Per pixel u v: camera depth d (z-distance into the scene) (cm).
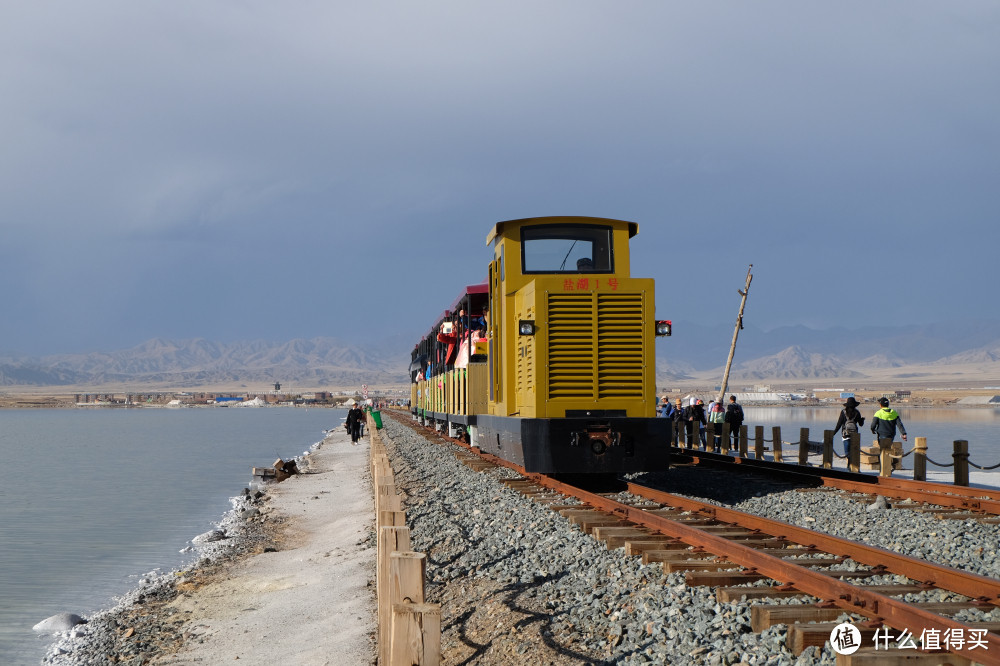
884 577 810
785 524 1051
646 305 1459
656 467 1444
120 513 2448
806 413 11506
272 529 1947
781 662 593
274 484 2995
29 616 1270
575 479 1812
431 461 2516
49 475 3703
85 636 1123
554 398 1436
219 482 3341
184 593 1323
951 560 945
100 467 4116
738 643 634
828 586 693
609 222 1608
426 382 3922
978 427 6612
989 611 663
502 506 1421
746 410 13500
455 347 2753
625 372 1448
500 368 1705
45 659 1030
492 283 1794
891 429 2172
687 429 3192
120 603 1320
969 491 1500
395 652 519
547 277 1454
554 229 1608
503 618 808
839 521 1242
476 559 1087
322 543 1666
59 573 1590
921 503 1396
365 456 3956
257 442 6278
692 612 711
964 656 547
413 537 1336
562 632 740
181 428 9106
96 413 17612
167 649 994
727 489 1709
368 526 1738
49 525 2217
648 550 933
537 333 1443
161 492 2998
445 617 881
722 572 807
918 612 591
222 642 988
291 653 902
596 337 1445
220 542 1817
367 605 1052
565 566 963
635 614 745
